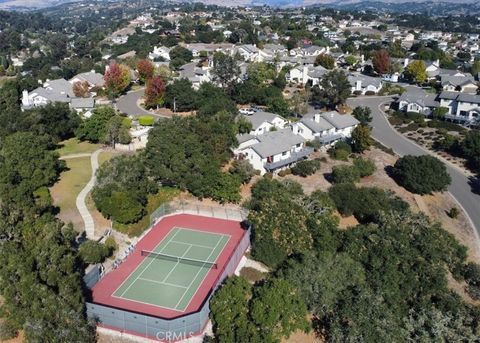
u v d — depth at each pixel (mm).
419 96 125938
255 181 76062
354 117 107438
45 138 86312
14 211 50500
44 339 37656
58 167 75438
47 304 38812
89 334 41344
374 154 91812
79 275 44875
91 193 66375
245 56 184625
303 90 136375
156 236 61719
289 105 116750
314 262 49938
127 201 60281
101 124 91688
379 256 52969
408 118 116562
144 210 64250
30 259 41719
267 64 153250
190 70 160375
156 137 73312
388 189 75562
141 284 51594
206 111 102750
